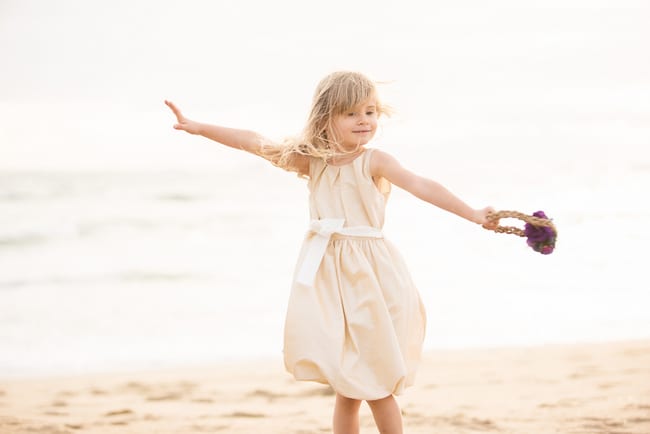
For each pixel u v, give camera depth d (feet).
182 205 67.36
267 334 33.19
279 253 52.75
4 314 37.73
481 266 41.75
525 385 21.29
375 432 16.84
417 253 45.19
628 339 28.37
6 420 18.51
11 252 53.72
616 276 37.52
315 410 19.49
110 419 18.70
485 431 16.34
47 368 27.99
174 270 48.14
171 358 29.25
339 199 12.36
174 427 17.63
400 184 12.10
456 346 28.55
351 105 12.11
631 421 16.60
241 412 19.27
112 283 45.09
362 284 11.92
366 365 11.71
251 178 76.18
